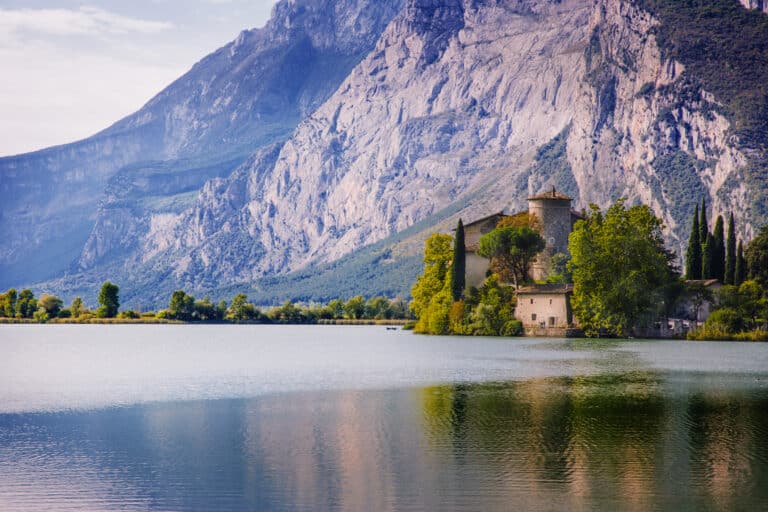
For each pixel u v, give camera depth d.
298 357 198.38
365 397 118.56
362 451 84.44
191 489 72.69
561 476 75.38
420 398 116.69
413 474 76.25
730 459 80.62
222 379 146.25
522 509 67.56
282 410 107.81
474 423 97.38
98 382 143.88
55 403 117.00
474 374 144.25
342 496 70.50
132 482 74.75
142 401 118.00
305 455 83.00
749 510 67.12
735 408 106.12
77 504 69.19
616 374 141.38
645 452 83.38
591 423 96.88
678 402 110.94
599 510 67.25
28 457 83.38
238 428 95.94
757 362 161.00
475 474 76.19
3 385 139.75
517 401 112.75
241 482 74.38
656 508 67.62
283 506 68.50
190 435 92.50
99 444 88.69
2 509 68.00
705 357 171.25
